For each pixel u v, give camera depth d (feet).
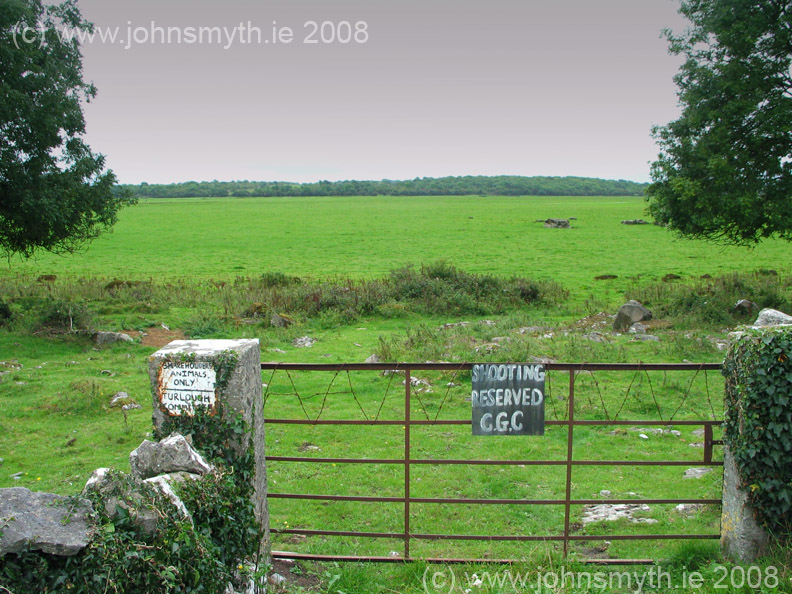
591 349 52.34
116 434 35.81
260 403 19.58
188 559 14.19
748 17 68.44
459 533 23.75
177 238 205.77
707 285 89.40
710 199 69.67
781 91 70.49
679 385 43.37
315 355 55.72
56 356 55.42
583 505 26.20
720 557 20.02
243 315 74.79
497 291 86.74
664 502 20.49
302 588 18.67
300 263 142.92
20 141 61.62
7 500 13.69
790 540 18.52
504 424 19.72
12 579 12.94
